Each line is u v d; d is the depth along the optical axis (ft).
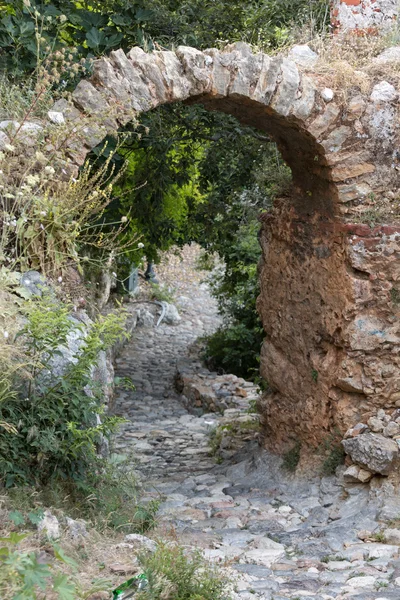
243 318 51.67
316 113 22.21
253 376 50.24
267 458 26.13
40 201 18.54
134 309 66.28
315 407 24.18
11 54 25.72
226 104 23.06
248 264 47.88
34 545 14.10
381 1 24.98
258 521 21.34
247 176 36.58
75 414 16.94
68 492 17.60
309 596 15.70
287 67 21.98
